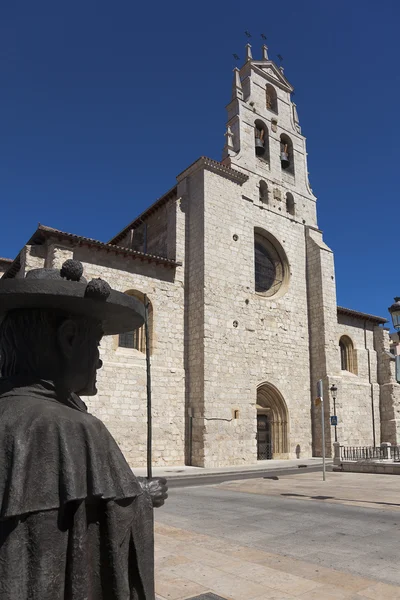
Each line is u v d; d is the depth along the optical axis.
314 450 31.33
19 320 2.72
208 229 27.34
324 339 32.22
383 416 36.41
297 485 15.85
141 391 23.58
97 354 2.96
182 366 25.77
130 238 32.97
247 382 26.84
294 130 37.22
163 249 29.44
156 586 5.33
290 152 36.47
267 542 7.67
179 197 28.80
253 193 31.94
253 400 26.95
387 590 5.24
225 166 29.25
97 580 2.37
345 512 10.47
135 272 25.20
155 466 23.34
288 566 6.23
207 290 26.28
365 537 8.02
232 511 10.70
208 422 24.44
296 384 31.25
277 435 29.95
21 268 22.38
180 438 24.62
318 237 35.38
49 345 2.70
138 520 2.62
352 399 34.44
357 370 36.38
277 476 19.56
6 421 2.32
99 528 2.44
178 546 7.26
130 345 24.72
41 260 22.16
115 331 3.41
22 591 2.06
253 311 28.83
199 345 25.64
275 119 35.66
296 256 33.88
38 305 2.69
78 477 2.31
